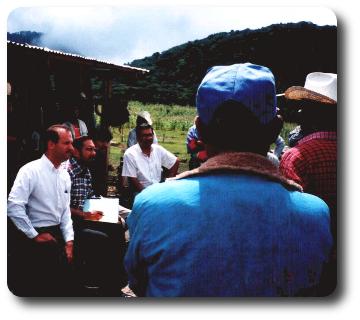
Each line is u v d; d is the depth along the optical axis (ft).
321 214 3.47
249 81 3.35
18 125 18.53
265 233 3.23
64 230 10.70
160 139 56.18
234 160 3.36
